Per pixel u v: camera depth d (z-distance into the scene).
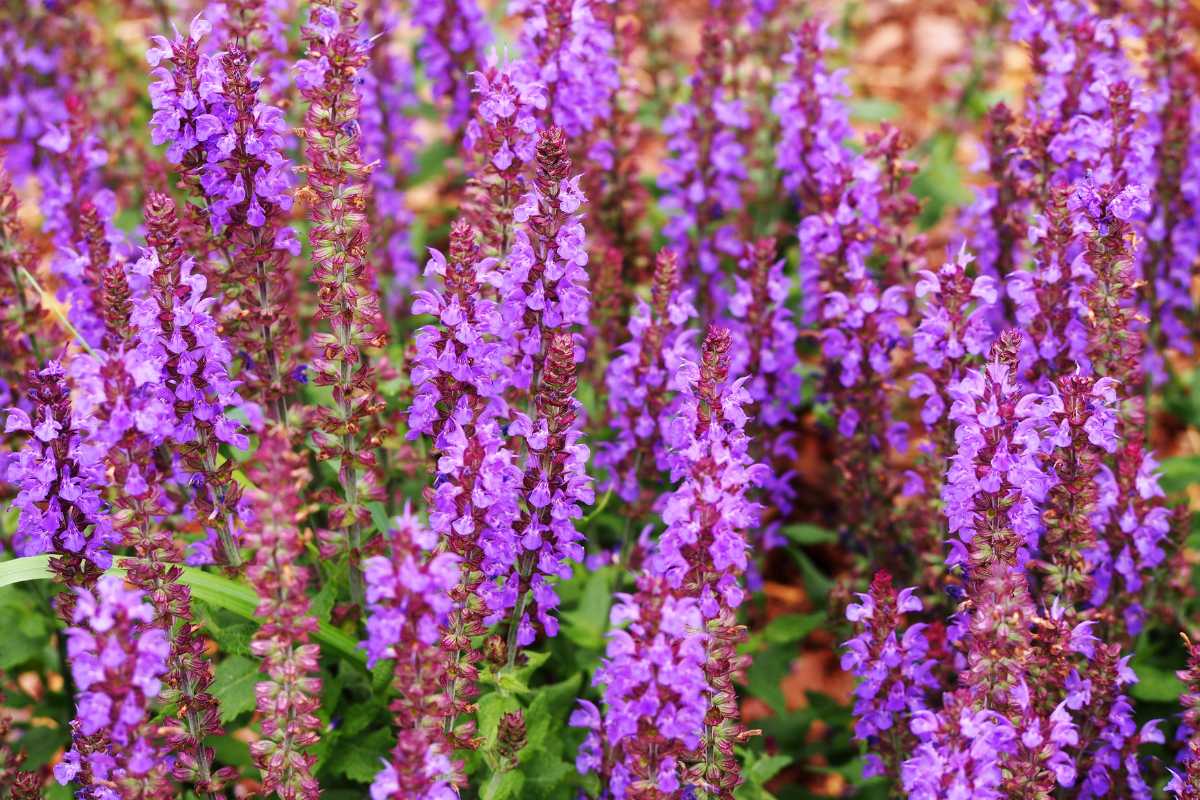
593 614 1.04
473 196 1.03
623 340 1.09
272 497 0.86
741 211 1.16
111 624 0.84
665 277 1.00
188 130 0.94
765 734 1.08
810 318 1.07
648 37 1.25
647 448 1.02
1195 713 0.93
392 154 1.21
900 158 1.05
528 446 0.94
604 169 1.14
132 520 0.90
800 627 1.07
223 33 1.06
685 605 0.86
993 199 1.06
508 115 0.97
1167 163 1.10
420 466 1.02
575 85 1.05
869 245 1.04
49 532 0.92
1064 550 0.95
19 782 0.93
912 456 1.23
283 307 0.97
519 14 1.12
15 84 1.24
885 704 0.95
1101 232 0.96
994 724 0.88
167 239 0.92
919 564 1.04
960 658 0.96
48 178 1.07
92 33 1.28
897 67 1.76
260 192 0.95
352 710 0.98
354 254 0.95
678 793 0.91
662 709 0.86
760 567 1.09
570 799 0.99
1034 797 0.89
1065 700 0.91
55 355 1.03
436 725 0.88
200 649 0.92
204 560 0.96
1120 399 0.98
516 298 0.95
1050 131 1.04
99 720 0.85
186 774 0.91
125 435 0.89
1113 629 1.00
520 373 0.97
